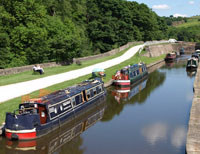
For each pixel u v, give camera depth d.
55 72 38.50
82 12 83.62
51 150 16.28
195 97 23.80
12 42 44.38
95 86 26.03
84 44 70.38
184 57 79.38
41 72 36.25
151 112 24.05
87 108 23.86
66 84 29.58
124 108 25.59
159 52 78.69
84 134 18.86
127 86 34.88
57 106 19.41
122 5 96.19
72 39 48.00
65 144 17.14
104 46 84.56
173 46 94.94
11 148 16.25
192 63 51.94
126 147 16.36
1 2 45.75
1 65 40.88
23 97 22.41
